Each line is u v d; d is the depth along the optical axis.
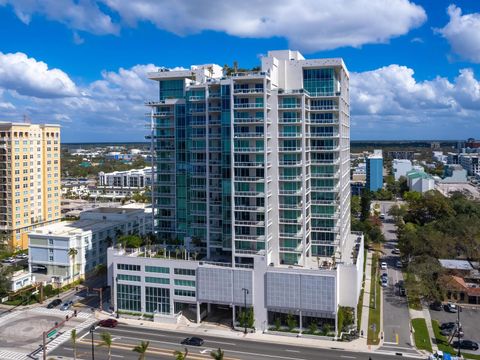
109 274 128.25
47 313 125.19
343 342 105.06
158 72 137.88
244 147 118.88
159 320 118.88
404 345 102.94
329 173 127.62
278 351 101.19
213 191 126.62
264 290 112.19
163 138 139.25
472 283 136.75
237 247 119.81
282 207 121.75
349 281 112.00
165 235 141.12
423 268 133.00
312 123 125.69
